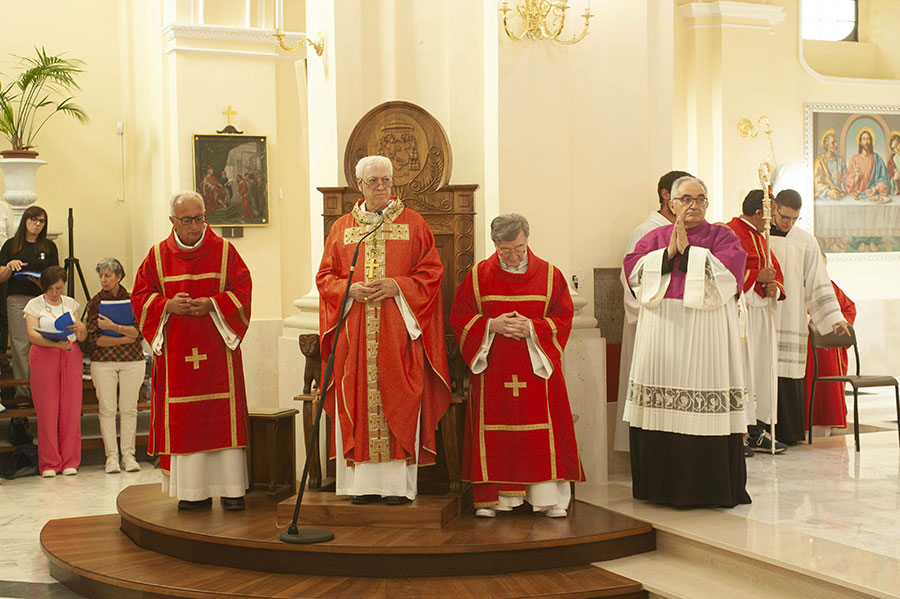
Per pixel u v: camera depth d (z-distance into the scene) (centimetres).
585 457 620
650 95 670
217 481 576
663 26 671
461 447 587
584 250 648
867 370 1246
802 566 435
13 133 977
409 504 523
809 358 783
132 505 595
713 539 485
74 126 1069
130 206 1093
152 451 588
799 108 1242
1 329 927
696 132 1201
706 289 534
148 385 966
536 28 608
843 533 489
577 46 644
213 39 973
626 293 616
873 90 1280
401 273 538
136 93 1084
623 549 514
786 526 505
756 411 712
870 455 699
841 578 417
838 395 784
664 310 546
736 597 447
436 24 638
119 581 497
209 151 973
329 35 643
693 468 540
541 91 615
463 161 634
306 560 494
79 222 1073
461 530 512
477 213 631
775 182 1213
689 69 1206
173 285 576
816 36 1330
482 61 627
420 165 594
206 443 571
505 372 538
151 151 1038
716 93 1197
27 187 979
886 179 1284
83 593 517
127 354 838
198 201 575
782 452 712
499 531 509
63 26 1065
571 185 644
